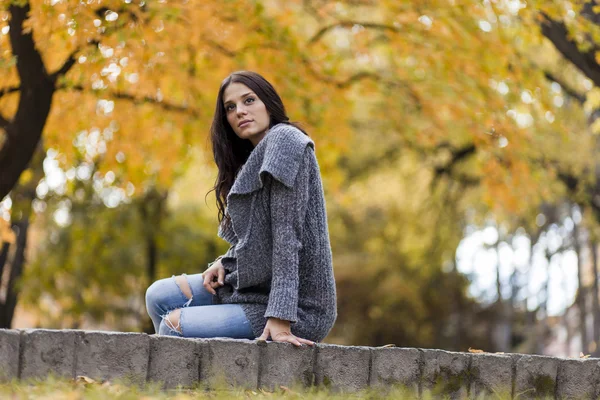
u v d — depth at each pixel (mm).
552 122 14492
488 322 36969
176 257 22594
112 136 13695
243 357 4555
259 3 11289
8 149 10430
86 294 23250
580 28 11164
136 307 25125
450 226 24344
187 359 4473
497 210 16109
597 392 4773
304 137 5055
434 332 37188
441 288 35531
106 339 4355
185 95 12977
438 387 4676
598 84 12352
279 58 12492
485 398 4566
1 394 3701
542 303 29875
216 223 23625
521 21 11758
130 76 12516
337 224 31484
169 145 14023
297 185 4918
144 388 4344
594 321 23703
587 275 29172
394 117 15406
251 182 5023
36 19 9406
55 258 20594
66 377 4262
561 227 26312
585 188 18922
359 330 36406
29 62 10203
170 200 23406
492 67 13398
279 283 4770
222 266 5289
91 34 9883
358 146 21922
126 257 21609
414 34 13398
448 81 14070
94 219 20750
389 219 27156
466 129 14570
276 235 4859
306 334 4918
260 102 5324
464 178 22094
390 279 33906
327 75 13719
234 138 5531
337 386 4637
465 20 12664
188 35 11305
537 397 4742
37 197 18062
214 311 4961
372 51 16031
